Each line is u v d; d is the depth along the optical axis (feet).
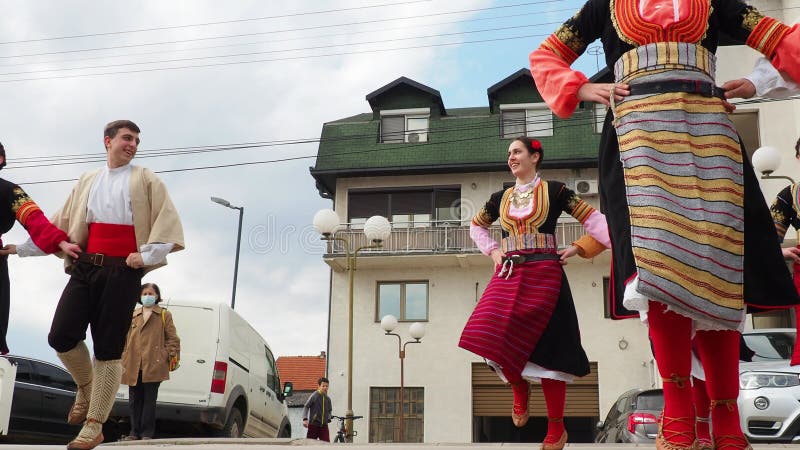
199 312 39.58
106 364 16.30
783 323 62.08
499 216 16.33
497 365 14.80
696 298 9.18
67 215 17.22
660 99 10.02
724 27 10.68
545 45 11.51
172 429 40.34
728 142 9.93
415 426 90.27
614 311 10.25
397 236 94.58
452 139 97.14
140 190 16.98
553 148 93.76
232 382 39.81
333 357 93.20
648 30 10.35
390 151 97.35
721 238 9.43
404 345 86.79
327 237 57.67
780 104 72.69
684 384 9.65
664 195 9.52
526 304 15.03
